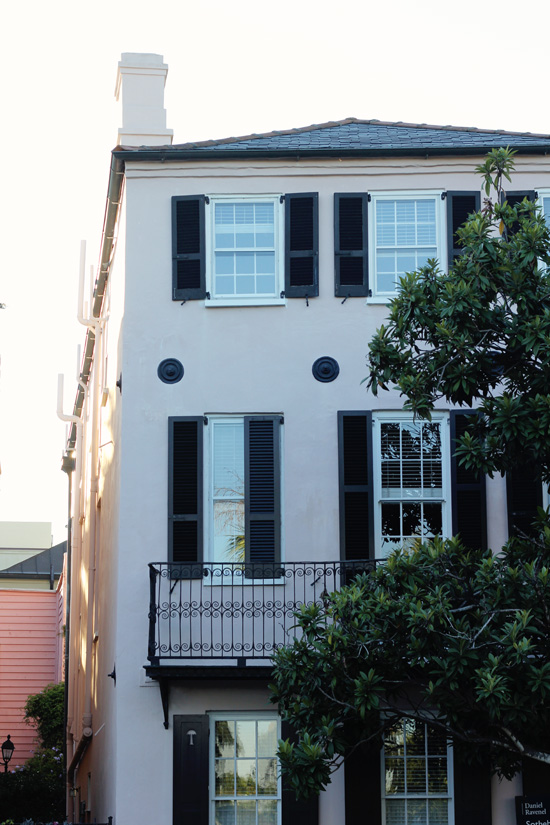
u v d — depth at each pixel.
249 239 17.17
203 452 16.59
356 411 16.67
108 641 18.08
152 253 17.08
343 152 17.14
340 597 12.92
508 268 12.62
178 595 16.16
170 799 15.75
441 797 15.85
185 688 15.96
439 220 17.22
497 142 17.64
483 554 13.22
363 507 16.45
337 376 16.80
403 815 15.82
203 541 16.34
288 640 16.03
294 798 15.73
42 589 36.88
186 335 16.89
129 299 16.95
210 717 16.03
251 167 17.30
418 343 16.48
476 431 13.07
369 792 15.70
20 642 33.56
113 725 16.55
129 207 17.17
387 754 15.94
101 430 21.06
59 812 26.08
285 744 12.70
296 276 17.03
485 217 13.28
